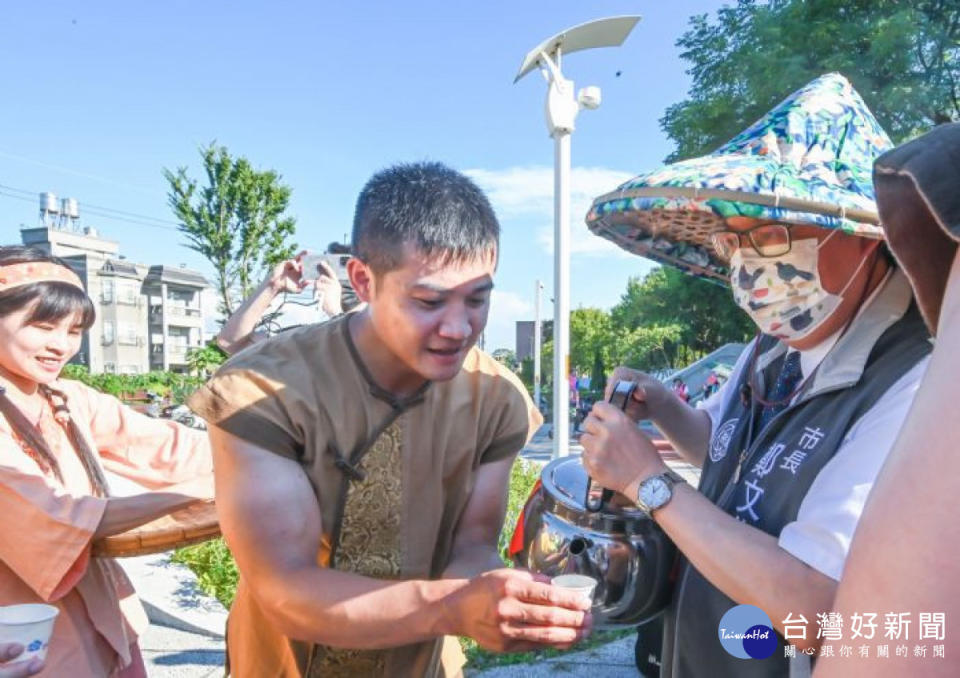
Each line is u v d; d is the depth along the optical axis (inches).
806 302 55.7
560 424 242.5
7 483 68.1
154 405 687.7
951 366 25.1
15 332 73.5
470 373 64.3
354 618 48.3
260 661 66.1
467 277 49.9
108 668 78.6
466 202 50.3
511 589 44.9
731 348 429.4
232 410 53.5
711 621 55.7
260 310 113.2
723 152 56.8
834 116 54.2
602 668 141.8
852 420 50.6
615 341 1217.4
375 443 58.6
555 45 226.5
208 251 924.0
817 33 469.1
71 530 68.1
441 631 47.4
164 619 158.9
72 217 2162.9
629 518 61.1
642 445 57.4
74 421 82.3
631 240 71.7
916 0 461.1
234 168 917.2
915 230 32.4
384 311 51.6
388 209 49.6
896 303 53.2
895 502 24.9
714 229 62.7
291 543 52.6
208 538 74.4
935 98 416.8
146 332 2037.4
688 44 577.0
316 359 57.9
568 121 231.8
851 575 26.4
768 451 56.5
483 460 66.8
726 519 51.4
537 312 705.0
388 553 61.7
